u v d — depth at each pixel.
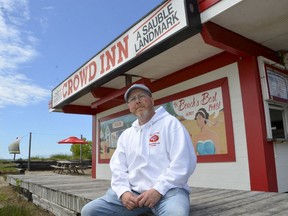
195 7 3.78
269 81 4.63
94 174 9.16
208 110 5.26
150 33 4.32
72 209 4.20
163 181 2.14
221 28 4.05
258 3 3.46
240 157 4.65
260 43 4.70
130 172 2.48
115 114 8.35
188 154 2.22
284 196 3.55
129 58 4.83
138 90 2.58
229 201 3.27
